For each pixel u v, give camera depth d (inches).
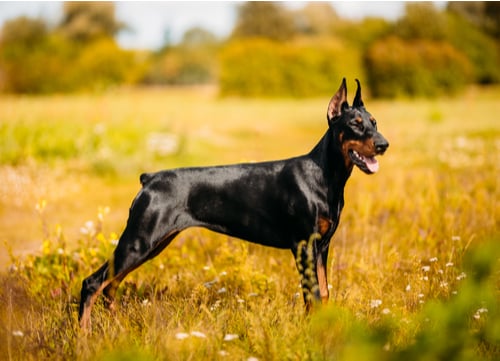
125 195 510.0
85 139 661.3
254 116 1328.7
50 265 262.7
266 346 163.0
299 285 234.7
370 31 2278.5
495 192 399.5
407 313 190.4
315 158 214.5
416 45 1907.0
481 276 94.9
